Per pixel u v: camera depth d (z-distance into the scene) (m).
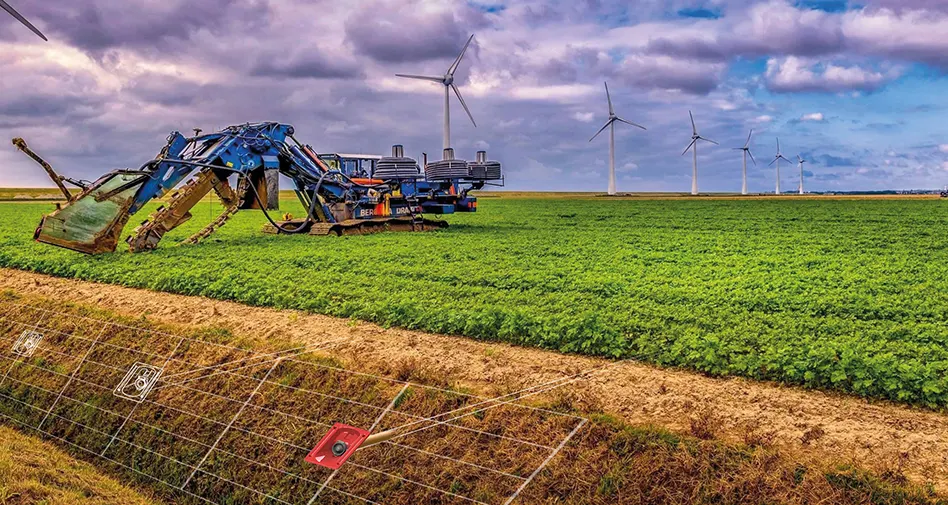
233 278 22.91
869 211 69.25
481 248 31.94
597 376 13.00
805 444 10.18
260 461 12.02
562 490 9.81
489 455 10.76
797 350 13.34
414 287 21.31
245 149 33.75
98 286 24.16
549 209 80.38
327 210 38.59
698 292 20.17
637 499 9.42
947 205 82.75
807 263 27.33
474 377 13.34
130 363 15.69
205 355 15.41
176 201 31.38
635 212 71.31
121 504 11.07
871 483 8.89
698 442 10.03
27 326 18.83
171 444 13.04
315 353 14.96
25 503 9.95
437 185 44.28
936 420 10.80
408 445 11.30
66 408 14.89
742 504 9.03
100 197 29.27
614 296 19.73
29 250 32.44
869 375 11.93
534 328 15.44
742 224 51.56
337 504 10.80
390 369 13.77
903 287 21.05
